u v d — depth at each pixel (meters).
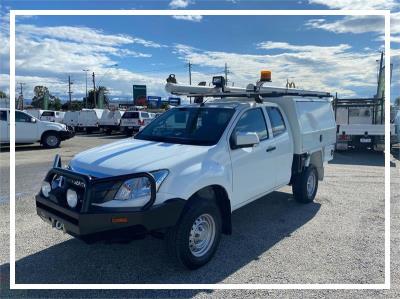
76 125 29.66
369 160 12.92
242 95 5.60
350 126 14.41
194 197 3.98
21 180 8.41
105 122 28.27
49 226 5.22
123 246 4.58
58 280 3.76
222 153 4.39
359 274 3.90
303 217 5.77
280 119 5.83
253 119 5.14
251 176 4.89
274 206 6.38
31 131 16.20
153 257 4.29
